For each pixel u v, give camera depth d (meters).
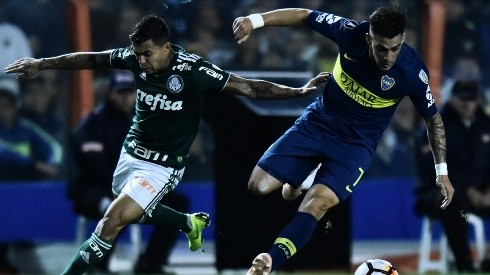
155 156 23.89
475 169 36.03
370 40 22.12
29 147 39.38
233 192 29.64
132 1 41.41
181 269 36.47
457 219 35.03
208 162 40.66
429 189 35.38
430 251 39.38
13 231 38.91
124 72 39.75
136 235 36.19
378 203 41.44
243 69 29.25
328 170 23.47
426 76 23.00
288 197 25.16
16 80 39.09
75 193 34.84
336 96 23.59
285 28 43.22
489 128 36.28
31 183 39.34
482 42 43.34
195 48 42.06
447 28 42.88
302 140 23.81
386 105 23.41
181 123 23.70
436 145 23.55
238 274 34.66
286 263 29.61
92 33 40.53
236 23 23.66
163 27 22.94
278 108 29.39
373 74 22.83
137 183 23.56
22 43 39.25
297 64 42.91
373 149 23.92
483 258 36.09
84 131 34.84
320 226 29.59
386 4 42.59
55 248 39.28
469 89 36.25
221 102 29.52
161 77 23.23
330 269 30.67
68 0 38.06
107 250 23.28
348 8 42.81
